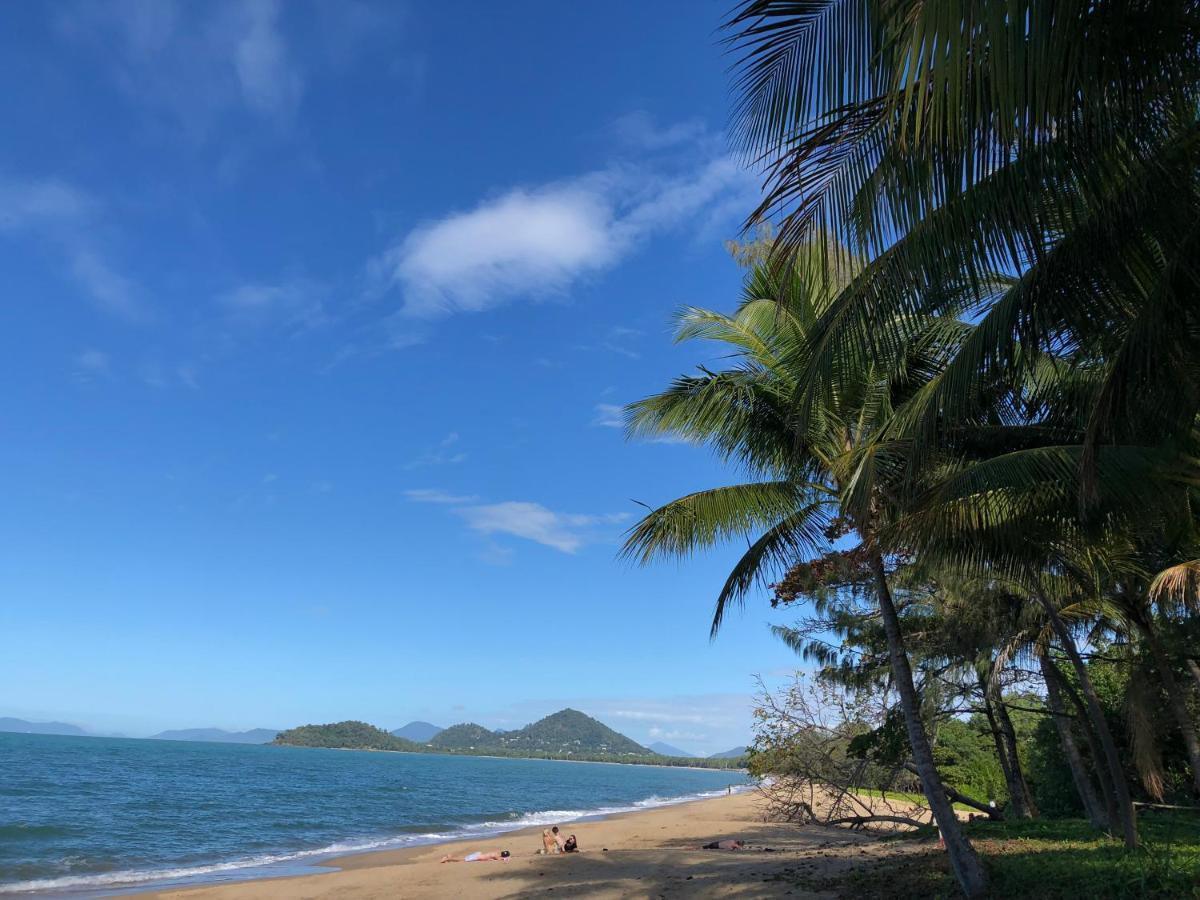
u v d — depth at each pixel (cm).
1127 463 657
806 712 1830
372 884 1568
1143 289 548
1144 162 458
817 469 1059
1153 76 416
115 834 2614
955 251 503
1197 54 414
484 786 7400
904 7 365
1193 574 884
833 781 1794
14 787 4206
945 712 1811
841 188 496
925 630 1723
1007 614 1578
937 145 417
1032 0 337
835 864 1414
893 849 1600
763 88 471
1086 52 383
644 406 1059
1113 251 522
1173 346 534
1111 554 980
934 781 948
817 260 590
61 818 2952
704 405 1021
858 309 564
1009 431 895
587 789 7862
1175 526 883
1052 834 1424
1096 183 470
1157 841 1169
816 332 599
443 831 3156
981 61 343
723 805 4556
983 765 2716
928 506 764
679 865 1617
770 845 2017
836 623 1839
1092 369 804
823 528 1077
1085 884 861
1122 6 386
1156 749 1530
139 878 1795
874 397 990
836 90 434
